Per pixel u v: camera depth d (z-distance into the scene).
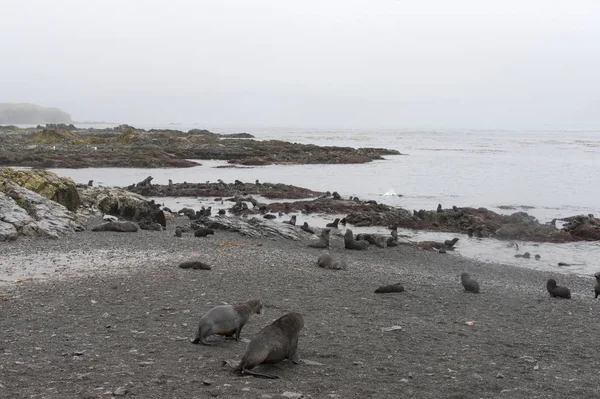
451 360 8.98
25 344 8.84
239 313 9.47
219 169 66.25
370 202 37.72
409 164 74.38
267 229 25.34
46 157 66.19
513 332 11.16
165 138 100.75
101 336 9.45
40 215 22.55
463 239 27.83
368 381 7.74
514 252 24.66
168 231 25.67
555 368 8.83
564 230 29.19
